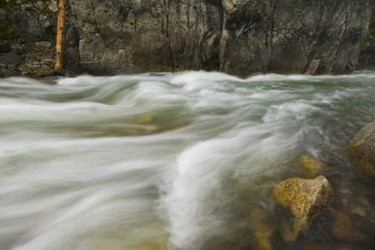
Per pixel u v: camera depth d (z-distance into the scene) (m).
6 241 4.15
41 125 8.13
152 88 11.64
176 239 4.02
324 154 5.88
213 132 7.61
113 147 6.77
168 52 13.74
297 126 7.42
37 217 4.58
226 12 13.20
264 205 4.54
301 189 4.45
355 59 16.27
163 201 4.82
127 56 13.56
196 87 12.07
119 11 13.05
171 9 13.26
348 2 14.83
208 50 13.85
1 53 13.05
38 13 13.91
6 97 10.44
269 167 5.48
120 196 4.99
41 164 5.98
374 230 4.13
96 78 13.29
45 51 13.77
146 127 8.20
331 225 4.17
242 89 11.87
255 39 13.91
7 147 6.57
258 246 3.90
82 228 4.27
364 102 9.63
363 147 5.57
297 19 14.16
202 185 5.09
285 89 11.93
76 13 12.96
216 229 4.19
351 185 4.95
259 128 7.52
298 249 3.84
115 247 3.89
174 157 6.22
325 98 10.23
